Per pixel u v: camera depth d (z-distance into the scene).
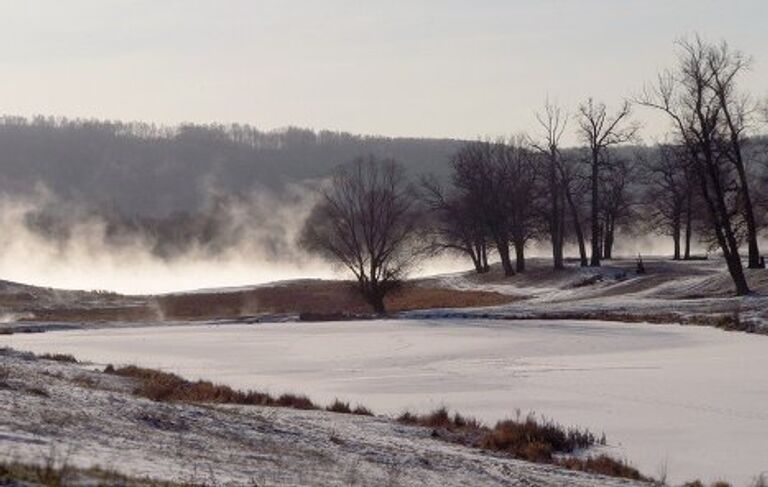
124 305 113.06
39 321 96.50
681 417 32.50
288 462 19.45
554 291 108.25
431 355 53.59
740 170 85.81
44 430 18.38
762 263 89.56
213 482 15.16
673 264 110.25
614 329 66.19
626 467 24.75
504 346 57.31
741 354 49.97
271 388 41.09
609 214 134.88
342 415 31.47
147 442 19.39
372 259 99.00
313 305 111.00
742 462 26.11
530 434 28.39
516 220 130.75
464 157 140.88
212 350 59.16
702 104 81.31
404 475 19.81
